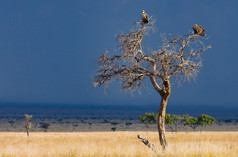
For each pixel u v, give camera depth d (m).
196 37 69.25
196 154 56.66
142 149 63.41
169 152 60.16
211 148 59.91
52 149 68.81
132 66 68.81
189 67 68.50
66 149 66.56
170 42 69.31
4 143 120.56
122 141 136.38
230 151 60.59
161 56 67.44
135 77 69.81
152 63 69.75
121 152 60.44
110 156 58.81
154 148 65.69
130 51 68.38
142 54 69.75
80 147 69.06
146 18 68.19
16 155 61.12
